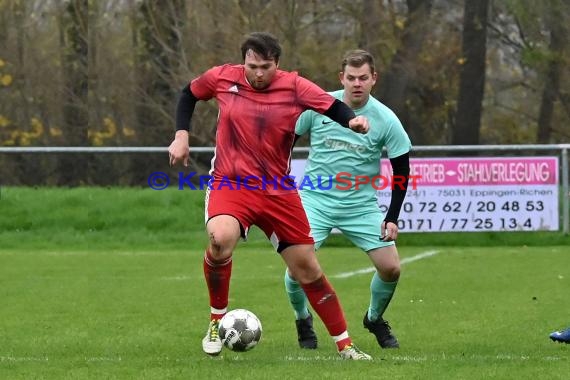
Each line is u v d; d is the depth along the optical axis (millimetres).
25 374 15969
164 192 49844
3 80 74688
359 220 19422
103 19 74625
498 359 17125
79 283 30922
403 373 15727
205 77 16844
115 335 20938
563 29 75438
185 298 27297
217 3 65312
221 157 16484
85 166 70812
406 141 18641
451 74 76375
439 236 43562
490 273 33000
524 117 82375
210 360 17203
